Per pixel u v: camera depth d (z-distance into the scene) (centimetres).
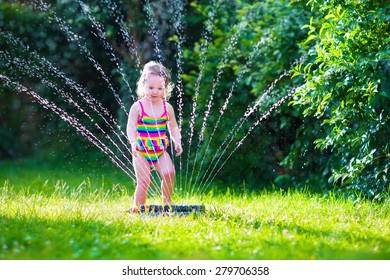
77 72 1237
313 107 725
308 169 890
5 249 431
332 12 667
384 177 684
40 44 1205
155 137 634
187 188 929
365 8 649
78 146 1231
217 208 629
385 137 693
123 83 1183
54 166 1187
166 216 571
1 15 1177
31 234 475
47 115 1243
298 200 742
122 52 1203
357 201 700
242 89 962
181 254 429
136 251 432
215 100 973
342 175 701
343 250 448
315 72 694
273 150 946
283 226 539
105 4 1209
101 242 455
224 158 960
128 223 534
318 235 504
